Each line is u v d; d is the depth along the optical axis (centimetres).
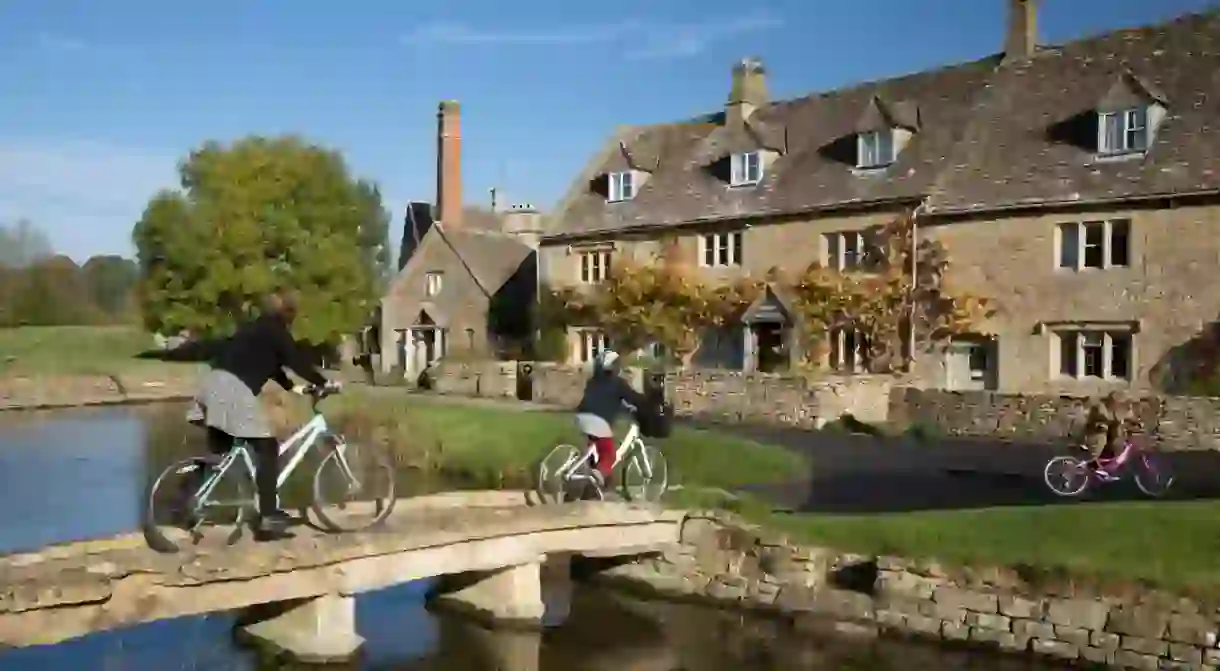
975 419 2456
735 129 3659
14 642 955
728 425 2638
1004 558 1287
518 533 1375
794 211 3117
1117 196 2517
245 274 4666
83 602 992
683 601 1523
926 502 1694
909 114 3095
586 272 3747
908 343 2844
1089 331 2580
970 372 2783
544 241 3819
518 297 4306
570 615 1452
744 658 1267
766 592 1454
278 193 4878
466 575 1426
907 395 2611
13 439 3197
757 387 2702
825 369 2967
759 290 3142
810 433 2481
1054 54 3069
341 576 1195
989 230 2739
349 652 1198
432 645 1304
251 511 1159
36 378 4394
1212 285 2395
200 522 1122
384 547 1220
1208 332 2394
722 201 3394
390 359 4641
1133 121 2625
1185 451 2120
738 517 1548
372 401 3112
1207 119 2553
